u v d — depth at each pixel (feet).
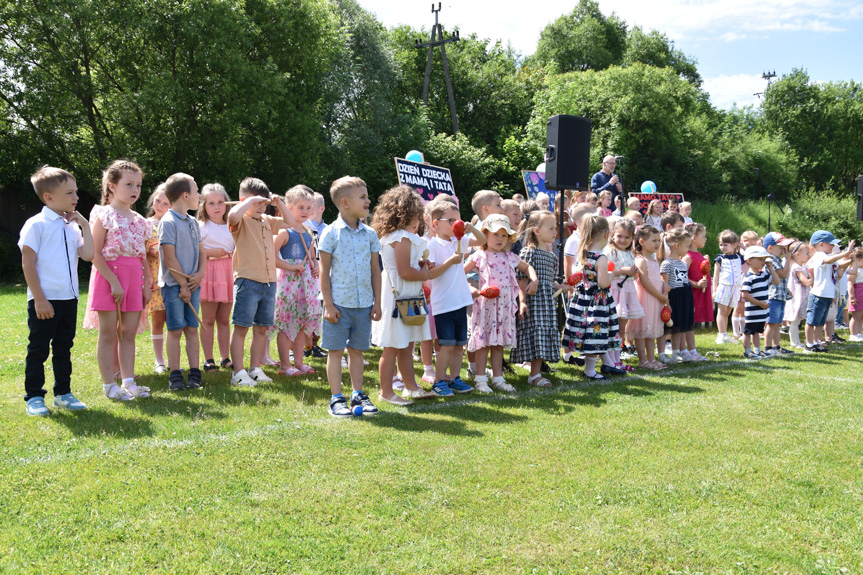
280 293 17.48
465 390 15.96
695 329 30.63
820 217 99.40
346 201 13.65
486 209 19.20
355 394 13.83
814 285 24.91
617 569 7.32
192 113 56.80
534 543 7.87
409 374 15.26
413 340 14.58
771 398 15.55
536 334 16.89
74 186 13.35
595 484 9.73
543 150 84.69
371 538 7.89
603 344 17.88
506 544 7.84
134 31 53.57
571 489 9.54
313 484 9.51
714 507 9.04
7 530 7.91
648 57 141.59
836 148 151.33
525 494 9.34
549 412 13.94
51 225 13.00
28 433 11.53
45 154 56.34
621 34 148.87
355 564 7.29
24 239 12.63
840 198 118.11
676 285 20.85
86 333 23.52
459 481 9.75
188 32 53.16
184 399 14.16
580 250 18.26
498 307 16.14
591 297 18.02
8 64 53.93
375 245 14.10
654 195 48.60
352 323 13.78
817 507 9.16
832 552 7.81
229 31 55.93
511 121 111.65
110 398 14.17
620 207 35.81
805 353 24.26
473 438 11.84
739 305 27.48
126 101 52.75
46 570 7.02
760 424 13.21
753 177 121.80
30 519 8.22
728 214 89.76
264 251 16.20
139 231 14.73
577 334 18.07
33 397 12.92
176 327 15.15
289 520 8.36
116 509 8.54
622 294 19.26
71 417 12.57
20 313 30.99
